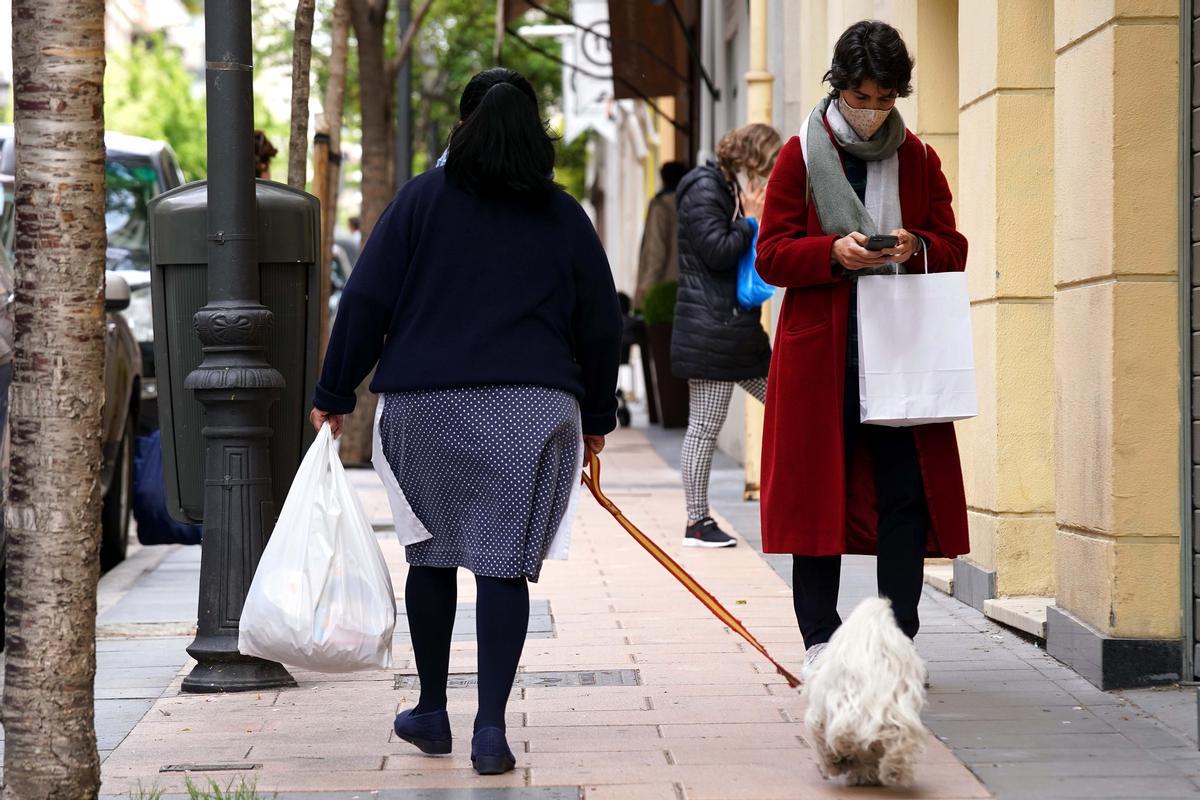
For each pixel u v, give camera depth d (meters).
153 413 29.08
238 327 14.52
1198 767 11.41
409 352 11.20
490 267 11.16
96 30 9.39
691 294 22.09
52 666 9.59
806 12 27.62
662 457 38.28
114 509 23.53
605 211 100.88
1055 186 14.74
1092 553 14.07
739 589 19.42
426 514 11.34
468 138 11.25
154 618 18.47
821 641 12.89
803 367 12.55
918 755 10.48
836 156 12.52
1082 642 14.16
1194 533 13.44
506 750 11.38
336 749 12.23
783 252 12.46
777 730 12.64
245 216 14.62
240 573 14.55
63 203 9.33
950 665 14.80
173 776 11.55
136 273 29.92
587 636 16.58
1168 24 13.31
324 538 11.66
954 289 12.22
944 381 12.16
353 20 36.72
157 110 115.38
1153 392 13.49
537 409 11.11
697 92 47.88
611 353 11.80
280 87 62.97
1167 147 13.36
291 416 15.27
